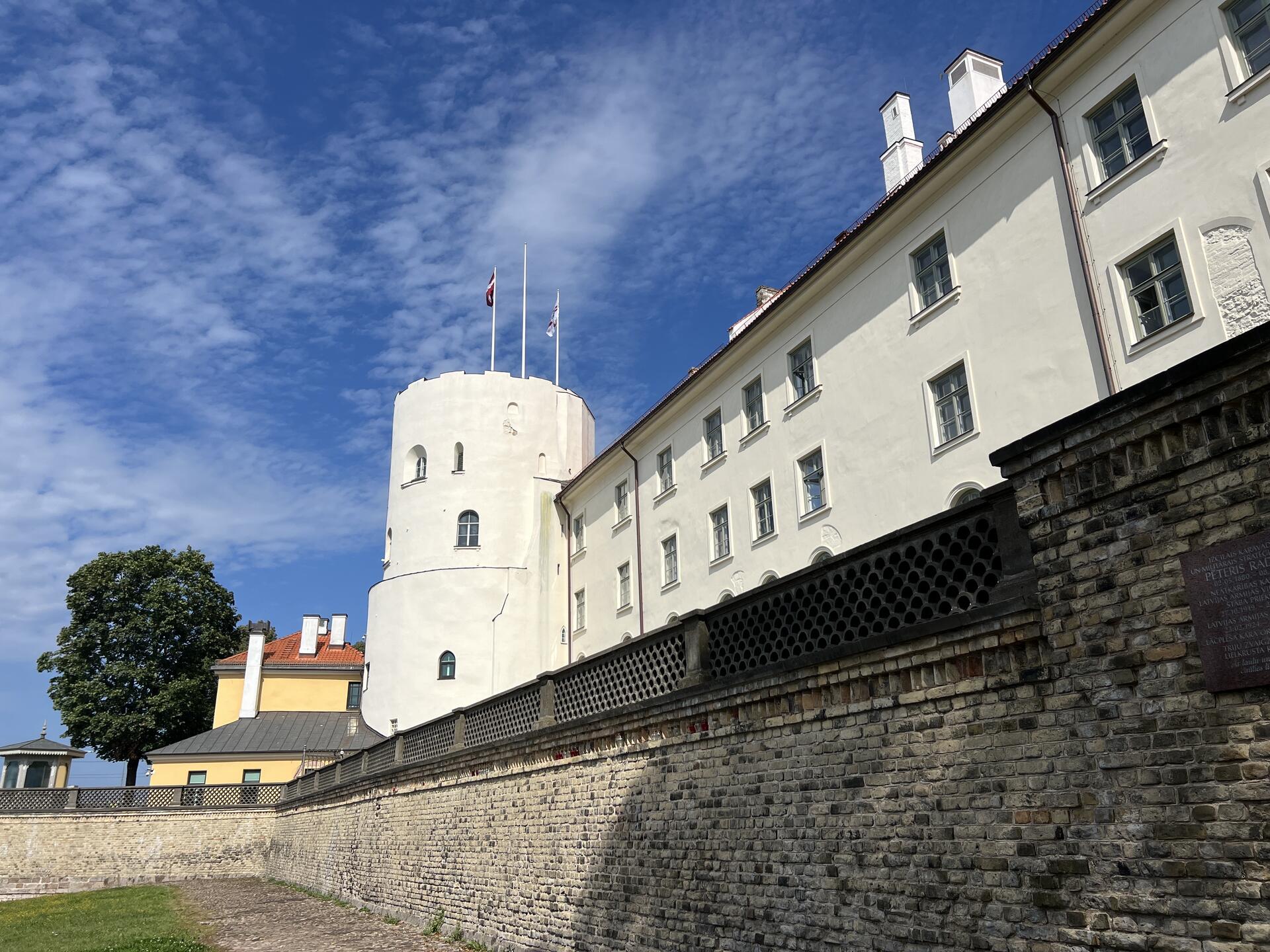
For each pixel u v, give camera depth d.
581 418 48.66
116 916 24.23
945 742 7.70
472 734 18.80
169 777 45.25
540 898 14.52
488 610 42.47
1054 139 17.69
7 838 37.41
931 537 8.27
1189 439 6.03
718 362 28.84
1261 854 5.32
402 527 45.16
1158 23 15.74
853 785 8.62
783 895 9.30
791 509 25.14
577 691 14.62
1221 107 14.67
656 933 11.36
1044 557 6.93
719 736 10.70
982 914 7.09
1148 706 6.08
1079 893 6.36
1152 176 15.69
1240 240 14.24
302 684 52.44
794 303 25.27
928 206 20.95
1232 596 5.64
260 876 37.69
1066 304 17.22
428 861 19.64
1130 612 6.27
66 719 49.53
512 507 44.44
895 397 21.55
